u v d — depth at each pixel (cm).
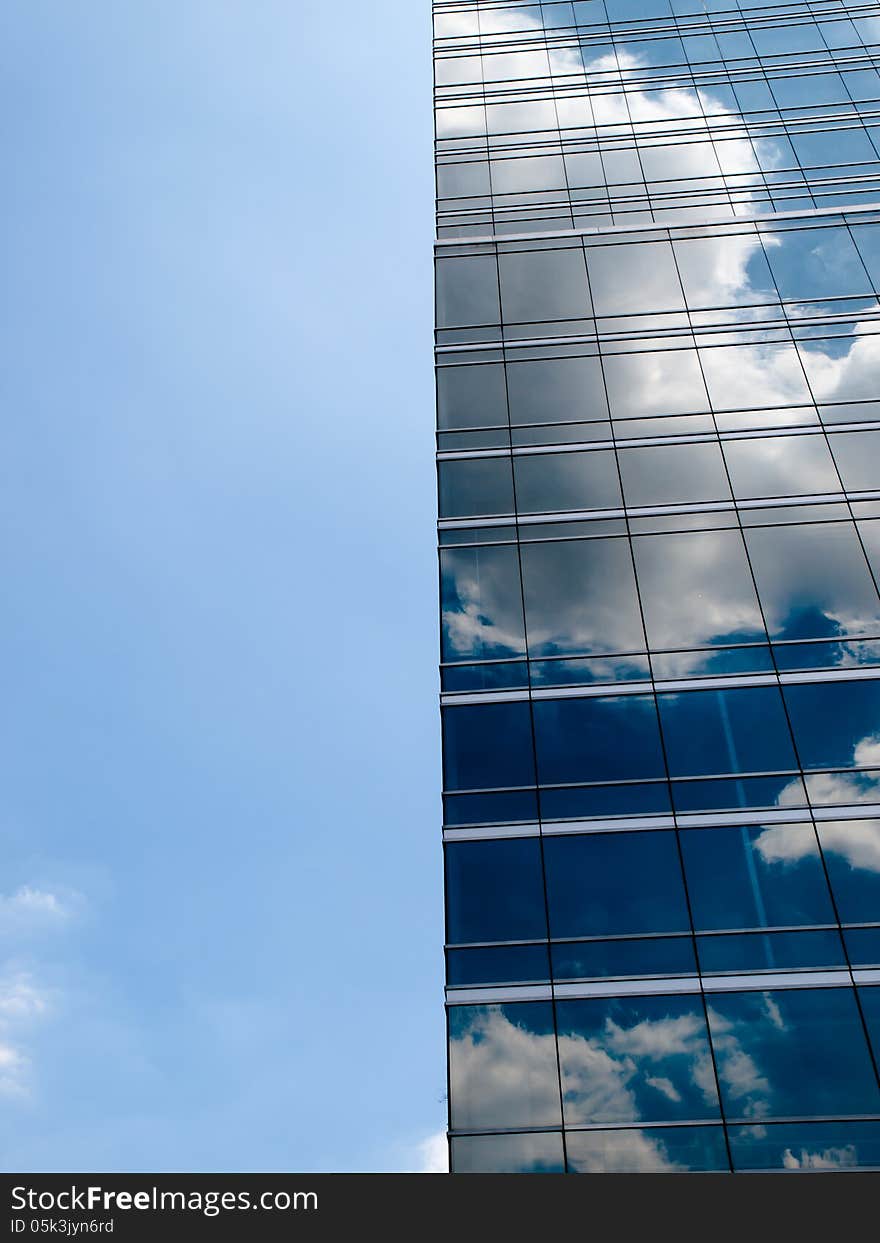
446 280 3325
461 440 2941
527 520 2770
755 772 2319
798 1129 1884
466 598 2648
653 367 3044
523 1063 2003
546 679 2505
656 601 2603
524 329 3167
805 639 2508
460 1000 2086
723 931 2122
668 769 2344
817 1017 2005
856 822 2228
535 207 3506
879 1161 1836
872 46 3866
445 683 2519
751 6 4084
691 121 3703
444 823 2316
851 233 3297
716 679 2469
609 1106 1942
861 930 2092
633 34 4053
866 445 2825
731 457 2838
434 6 4284
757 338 3083
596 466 2855
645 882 2200
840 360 3005
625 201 3481
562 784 2344
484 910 2189
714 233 3350
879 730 2348
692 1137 1894
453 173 3650
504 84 3931
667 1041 2005
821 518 2703
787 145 3588
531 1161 1889
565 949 2131
